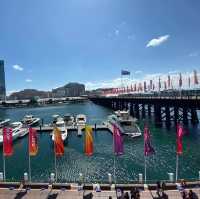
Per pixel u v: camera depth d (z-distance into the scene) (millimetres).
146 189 25172
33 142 29844
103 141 68562
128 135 68562
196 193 24031
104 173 40875
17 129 81750
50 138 75312
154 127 83375
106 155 52656
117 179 37625
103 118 124688
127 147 58500
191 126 81250
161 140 64500
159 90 95688
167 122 83000
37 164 47625
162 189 23969
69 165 46250
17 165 47438
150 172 40688
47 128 88500
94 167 44469
